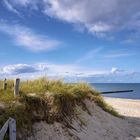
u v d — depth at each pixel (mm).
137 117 17953
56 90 10844
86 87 14984
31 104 9211
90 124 11453
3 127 7125
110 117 13953
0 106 8070
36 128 8742
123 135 12109
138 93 78938
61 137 9172
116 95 66062
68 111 10805
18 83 9078
